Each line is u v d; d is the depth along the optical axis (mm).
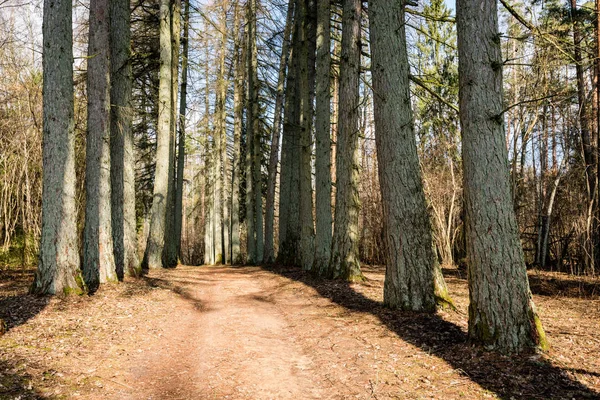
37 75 12938
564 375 4273
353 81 10539
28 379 4086
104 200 9875
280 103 18906
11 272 12664
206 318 7770
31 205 12016
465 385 4227
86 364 4762
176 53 17172
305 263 13977
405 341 5793
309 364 5227
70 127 8156
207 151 27094
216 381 4609
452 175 18438
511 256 4984
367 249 23344
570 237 16109
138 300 8680
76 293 8078
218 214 24797
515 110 15234
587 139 15406
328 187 12148
